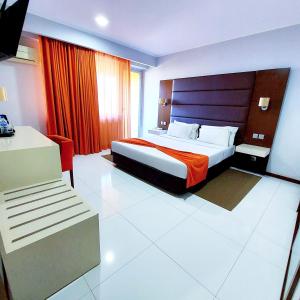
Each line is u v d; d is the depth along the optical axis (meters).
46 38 3.08
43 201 1.31
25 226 1.08
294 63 2.84
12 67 3.05
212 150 2.94
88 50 3.71
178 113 4.44
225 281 1.30
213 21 2.77
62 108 3.57
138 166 2.84
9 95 3.11
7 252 0.91
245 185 2.85
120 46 3.96
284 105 3.03
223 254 1.53
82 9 2.58
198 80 3.93
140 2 2.36
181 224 1.89
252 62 3.25
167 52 4.38
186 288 1.24
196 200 2.36
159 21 2.85
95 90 4.02
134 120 5.66
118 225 1.83
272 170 3.30
